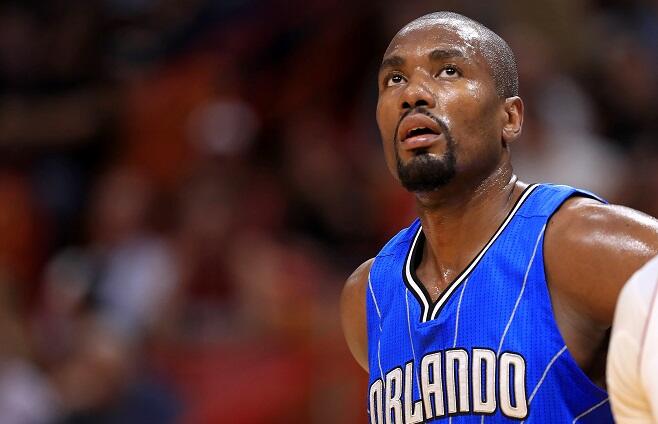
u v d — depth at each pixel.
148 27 36.22
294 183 31.22
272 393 26.28
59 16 36.03
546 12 32.62
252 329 27.33
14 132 34.59
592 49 32.84
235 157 32.03
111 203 31.56
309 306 27.39
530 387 10.59
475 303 11.02
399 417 11.38
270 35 34.47
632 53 32.72
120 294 29.25
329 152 31.58
